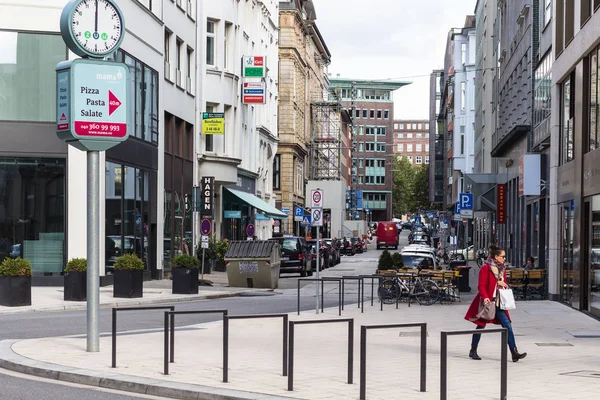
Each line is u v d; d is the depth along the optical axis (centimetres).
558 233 2755
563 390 1052
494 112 6153
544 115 3394
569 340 1659
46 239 3059
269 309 2398
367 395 1002
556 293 2761
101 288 3014
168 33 4100
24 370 1209
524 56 4156
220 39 4816
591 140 2284
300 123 8756
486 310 1339
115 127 1354
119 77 1360
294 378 1120
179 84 4281
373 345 1544
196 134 4600
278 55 7925
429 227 12825
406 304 2647
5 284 2275
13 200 3034
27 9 3052
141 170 3594
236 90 4994
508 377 1162
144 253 3638
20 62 3048
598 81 2197
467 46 9356
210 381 1084
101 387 1097
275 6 7088
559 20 2736
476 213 7544
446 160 12531
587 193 2278
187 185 4441
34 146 3044
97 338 1359
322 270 5306
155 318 2073
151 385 1051
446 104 12275
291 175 8012
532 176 3328
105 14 1362
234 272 3394
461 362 1320
